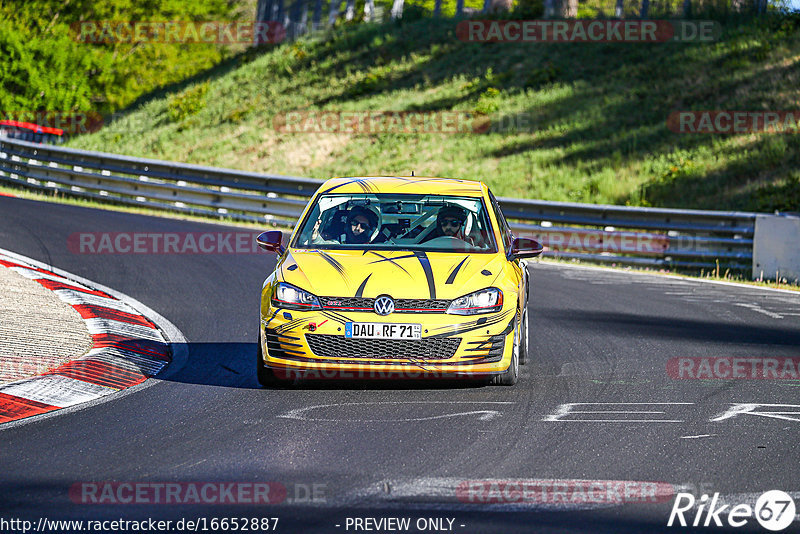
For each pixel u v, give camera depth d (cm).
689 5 14312
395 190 3089
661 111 11450
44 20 18650
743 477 1900
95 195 8838
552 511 1681
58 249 5650
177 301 4325
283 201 7912
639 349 3450
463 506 1706
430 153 11812
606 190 9644
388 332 2538
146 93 19100
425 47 15488
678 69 12456
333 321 2552
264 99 15125
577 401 2598
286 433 2231
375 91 14388
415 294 2572
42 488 1800
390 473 1914
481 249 2862
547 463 1992
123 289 4550
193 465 1967
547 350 3422
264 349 2630
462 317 2570
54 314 3638
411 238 2872
